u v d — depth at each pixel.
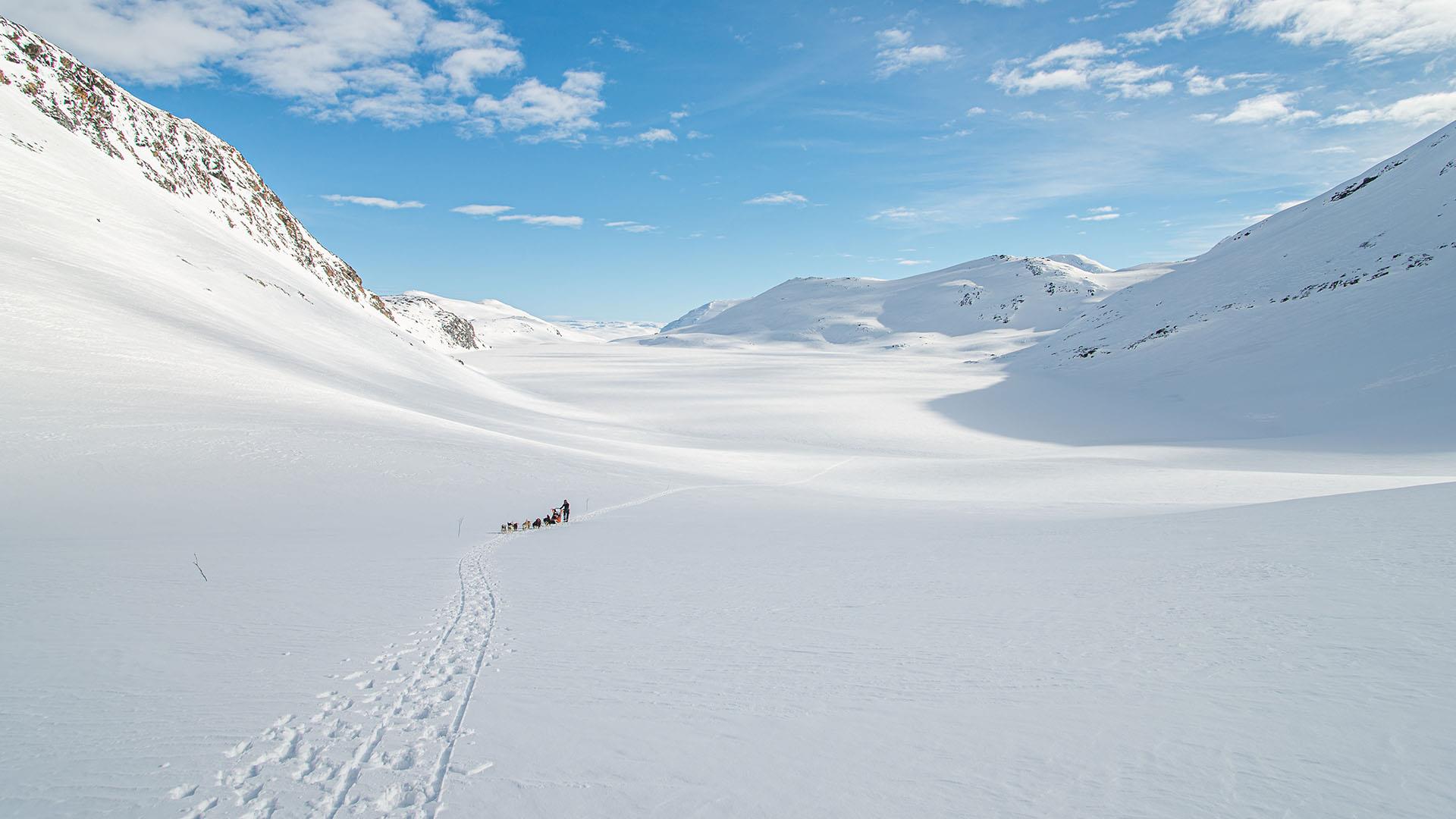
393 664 8.17
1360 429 52.44
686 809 5.05
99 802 5.12
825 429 70.50
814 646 8.67
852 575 13.28
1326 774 5.02
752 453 54.72
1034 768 5.42
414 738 6.23
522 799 5.25
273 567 13.98
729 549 17.17
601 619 10.23
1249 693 6.43
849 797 5.15
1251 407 66.88
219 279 62.50
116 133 80.94
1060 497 33.19
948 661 7.92
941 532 19.45
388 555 16.14
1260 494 30.59
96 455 23.94
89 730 6.27
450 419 48.38
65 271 42.31
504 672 7.89
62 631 9.06
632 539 19.19
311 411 35.00
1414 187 93.81
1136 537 15.52
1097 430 68.19
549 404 84.19
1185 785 5.04
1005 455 59.22
